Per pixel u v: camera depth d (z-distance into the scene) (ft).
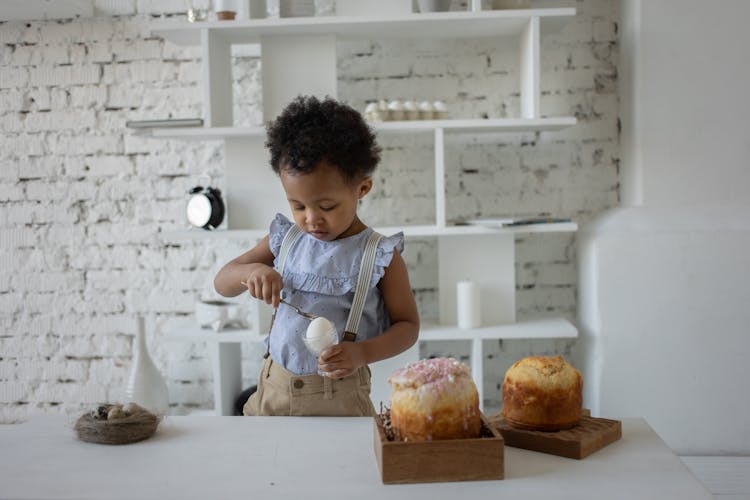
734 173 6.59
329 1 7.27
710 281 6.48
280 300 3.70
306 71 6.68
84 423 3.27
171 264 7.60
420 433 2.82
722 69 6.53
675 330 6.54
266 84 6.70
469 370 3.01
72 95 7.47
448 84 7.32
